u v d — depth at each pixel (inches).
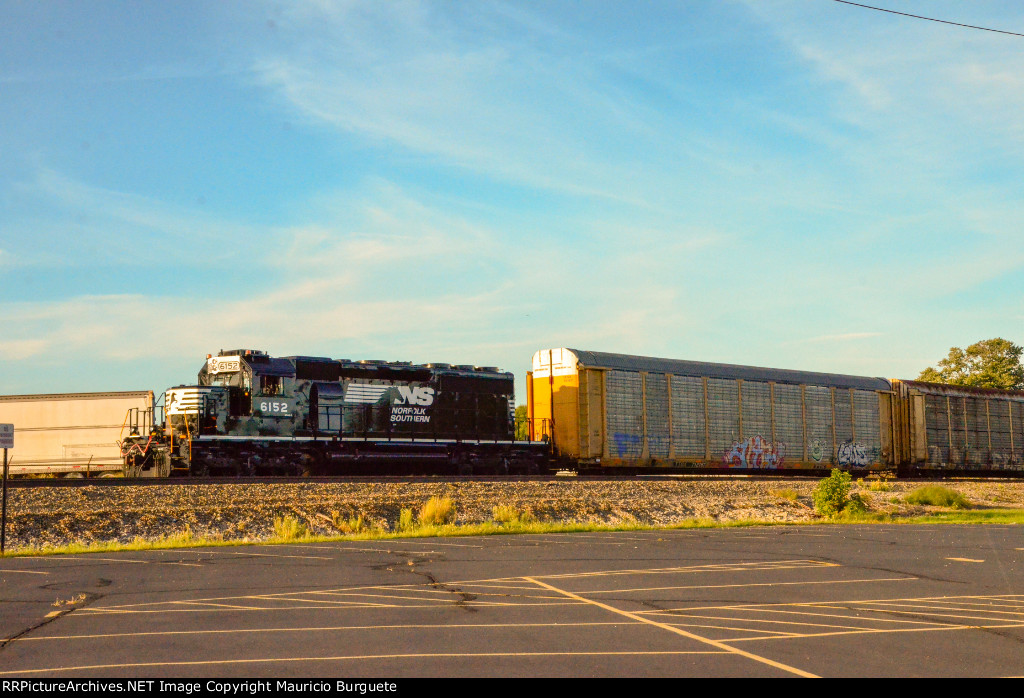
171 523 968.3
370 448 1386.6
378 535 898.1
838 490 1322.6
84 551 764.0
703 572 609.0
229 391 1293.1
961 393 2096.5
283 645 366.6
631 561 674.8
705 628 405.1
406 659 343.3
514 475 1483.8
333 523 1037.8
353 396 1392.7
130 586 540.1
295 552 741.9
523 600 483.2
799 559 693.3
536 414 1615.4
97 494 1040.8
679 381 1656.0
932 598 500.1
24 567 642.8
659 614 441.1
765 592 518.0
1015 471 2171.5
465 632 393.4
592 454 1534.2
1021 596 510.0
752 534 941.8
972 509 1504.7
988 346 3366.1
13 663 336.8
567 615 436.5
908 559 697.0
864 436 1927.9
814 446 1834.4
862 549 774.5
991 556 722.2
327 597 493.4
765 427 1764.3
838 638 385.7
